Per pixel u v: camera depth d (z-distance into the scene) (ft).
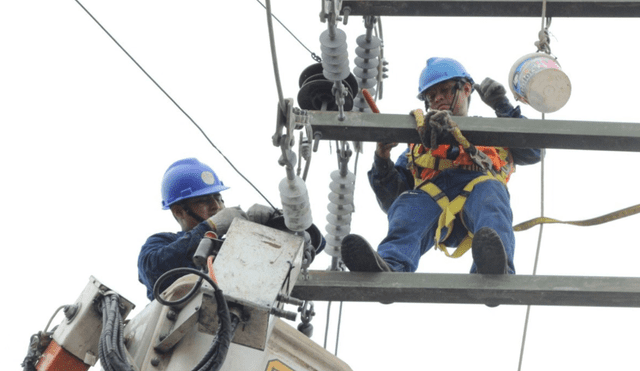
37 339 18.31
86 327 18.02
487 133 22.36
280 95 17.63
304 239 18.37
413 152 26.91
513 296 21.63
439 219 25.64
